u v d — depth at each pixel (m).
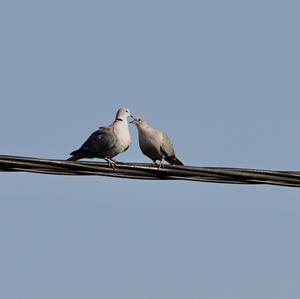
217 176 14.45
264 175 14.42
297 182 14.48
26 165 13.79
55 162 13.88
